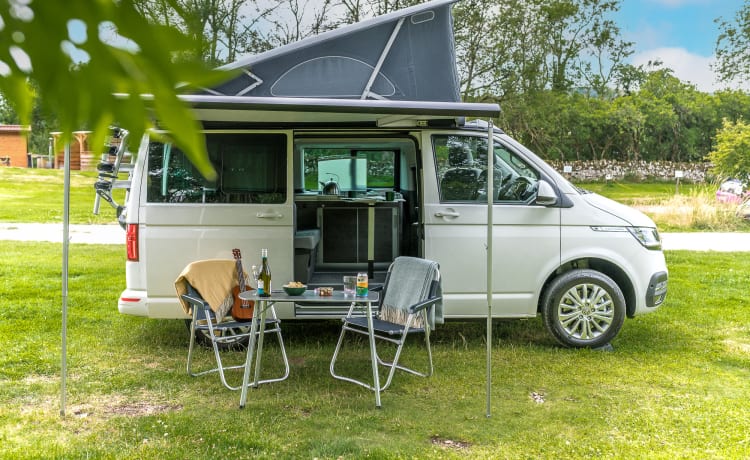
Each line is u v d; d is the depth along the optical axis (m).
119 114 0.49
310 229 6.96
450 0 5.05
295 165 7.05
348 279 5.12
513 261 5.99
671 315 7.62
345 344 6.36
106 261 11.18
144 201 5.75
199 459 3.78
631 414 4.56
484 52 19.45
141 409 4.63
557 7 20.03
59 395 4.87
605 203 6.22
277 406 4.68
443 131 6.06
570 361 5.79
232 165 5.84
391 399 4.86
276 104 4.35
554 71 24.28
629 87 37.91
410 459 3.81
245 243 5.80
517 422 4.43
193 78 0.50
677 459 3.86
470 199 6.04
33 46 0.47
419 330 5.09
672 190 28.55
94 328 6.76
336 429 4.27
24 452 3.83
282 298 4.80
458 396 4.93
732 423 4.40
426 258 5.94
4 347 5.99
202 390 5.01
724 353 6.09
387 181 7.25
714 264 11.26
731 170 19.72
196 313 5.26
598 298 6.09
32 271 9.99
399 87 4.98
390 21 4.95
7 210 19.69
